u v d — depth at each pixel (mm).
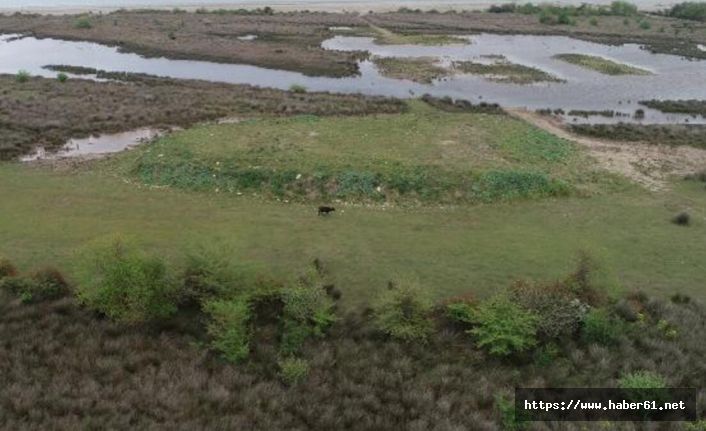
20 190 30453
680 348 19375
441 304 21469
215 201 29656
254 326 20125
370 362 18656
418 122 40281
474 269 24312
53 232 26297
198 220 27719
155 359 18484
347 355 19000
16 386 16719
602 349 19047
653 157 37812
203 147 34375
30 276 21953
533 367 18516
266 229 27062
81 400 16375
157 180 31500
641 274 24328
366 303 21922
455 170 31875
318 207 29344
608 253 25625
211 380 17578
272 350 18922
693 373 18234
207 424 15953
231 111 45312
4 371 17578
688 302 22359
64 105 45844
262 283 21531
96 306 20297
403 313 20016
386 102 48781
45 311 20547
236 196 30203
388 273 23891
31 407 16125
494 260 25016
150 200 29578
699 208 30391
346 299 22172
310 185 30641
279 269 23859
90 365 18047
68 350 18562
